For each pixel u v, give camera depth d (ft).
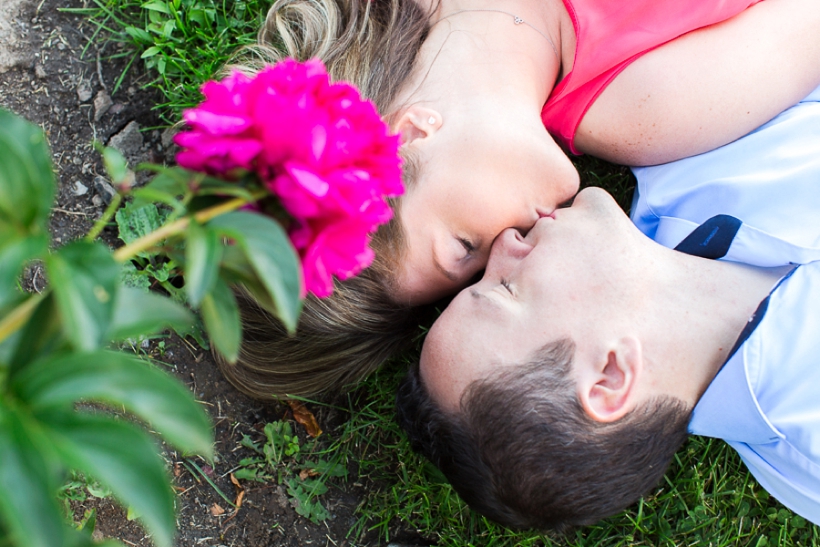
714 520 5.54
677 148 5.01
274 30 5.32
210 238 2.04
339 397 5.78
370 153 2.71
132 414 5.32
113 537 5.10
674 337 4.34
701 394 4.45
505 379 4.19
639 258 4.38
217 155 2.34
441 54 4.76
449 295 5.48
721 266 4.64
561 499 4.30
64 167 5.50
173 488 5.36
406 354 5.74
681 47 4.74
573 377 4.16
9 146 1.78
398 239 4.51
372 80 4.84
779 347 4.33
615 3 4.80
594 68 4.84
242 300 4.95
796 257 4.54
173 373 5.50
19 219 1.85
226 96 2.55
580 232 4.41
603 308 4.24
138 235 5.38
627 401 4.14
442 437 4.45
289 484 5.56
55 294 1.95
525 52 4.79
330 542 5.56
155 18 5.53
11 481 1.58
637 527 5.49
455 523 5.59
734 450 5.62
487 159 4.41
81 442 1.69
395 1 5.07
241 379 5.37
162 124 5.67
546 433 4.16
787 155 4.80
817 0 4.74
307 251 2.50
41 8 5.53
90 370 1.77
